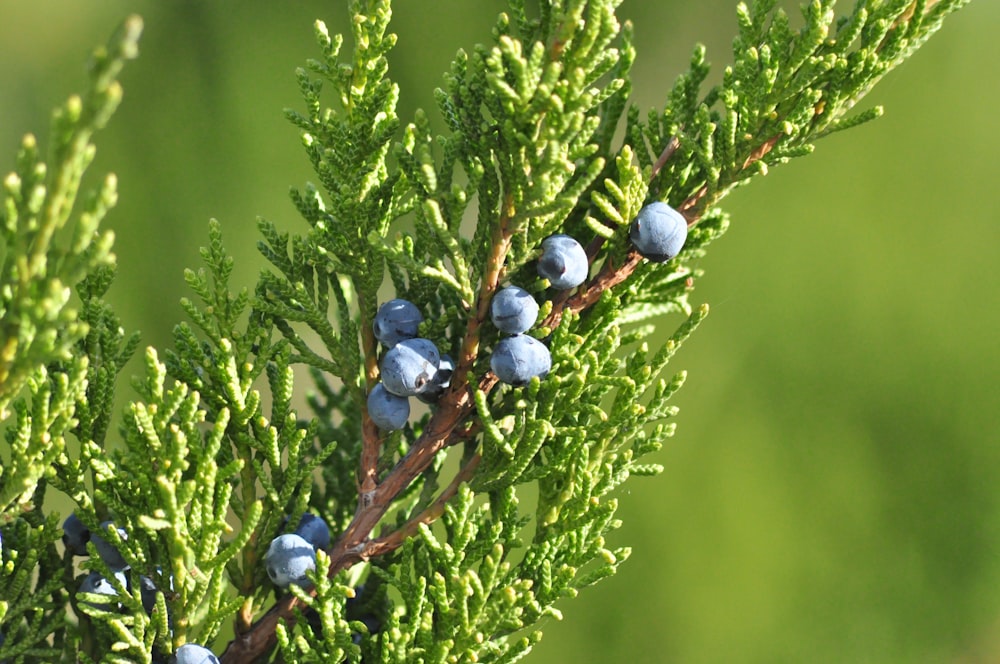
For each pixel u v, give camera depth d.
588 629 0.85
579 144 0.43
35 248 0.41
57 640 0.44
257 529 0.44
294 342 0.45
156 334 0.84
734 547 0.87
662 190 0.44
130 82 0.87
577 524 0.44
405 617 0.45
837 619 0.87
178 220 0.86
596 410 0.44
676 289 0.45
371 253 0.44
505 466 0.44
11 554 0.43
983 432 0.88
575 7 0.42
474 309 0.43
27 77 0.90
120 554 0.43
